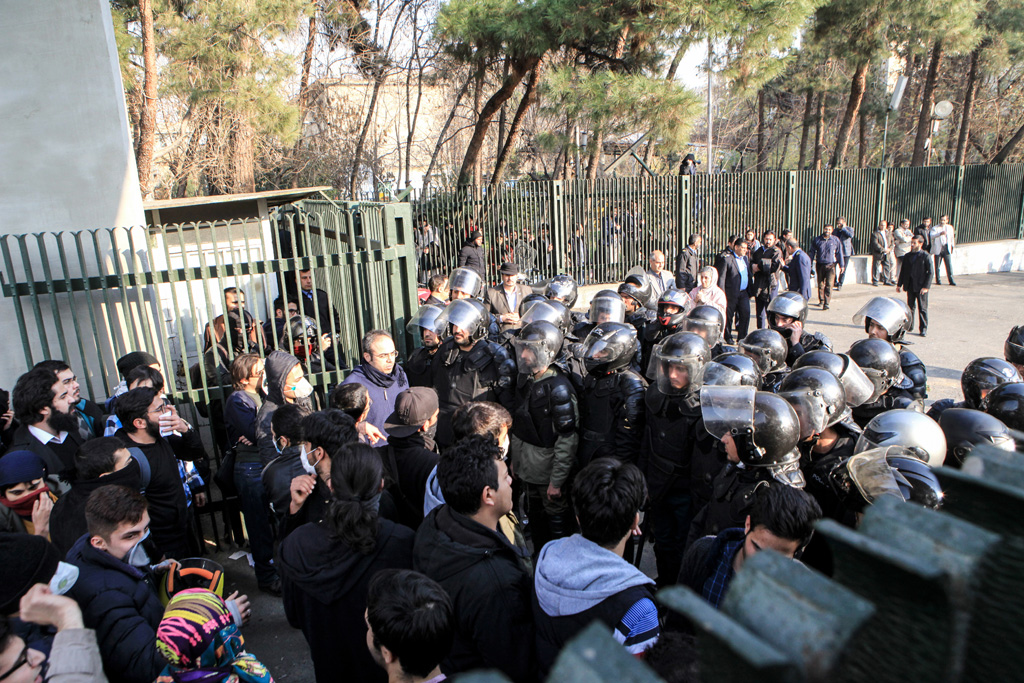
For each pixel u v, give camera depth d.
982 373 3.75
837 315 13.40
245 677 2.05
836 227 15.86
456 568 2.22
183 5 13.95
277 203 9.48
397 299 5.21
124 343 4.89
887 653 0.44
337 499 2.47
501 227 12.93
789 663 0.36
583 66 13.54
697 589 2.27
